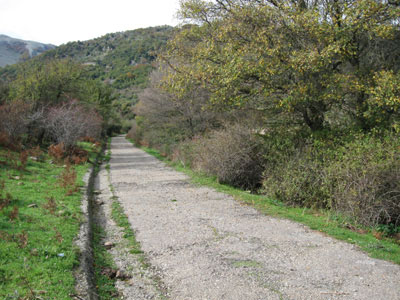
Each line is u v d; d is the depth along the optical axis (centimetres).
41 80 2444
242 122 1441
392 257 535
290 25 1032
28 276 398
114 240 629
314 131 1195
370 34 1028
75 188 999
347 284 437
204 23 1354
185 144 1892
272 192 1009
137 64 10988
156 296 410
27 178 1081
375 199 756
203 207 895
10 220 601
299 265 502
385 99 911
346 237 639
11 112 1777
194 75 1268
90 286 404
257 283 440
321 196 912
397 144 850
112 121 6938
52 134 2053
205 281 448
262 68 1052
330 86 1033
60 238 532
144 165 1981
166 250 570
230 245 593
